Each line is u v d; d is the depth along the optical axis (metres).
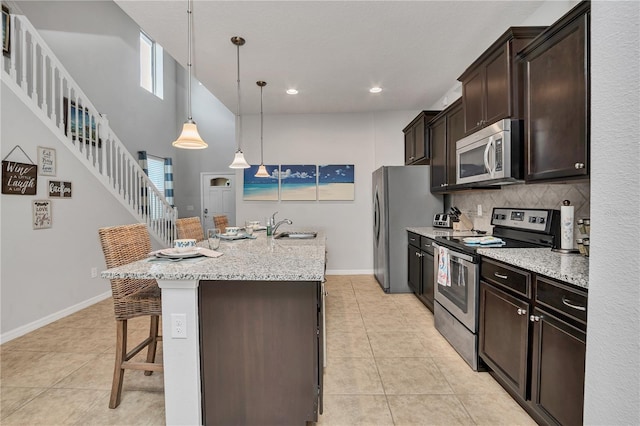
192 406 1.46
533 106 1.92
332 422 1.66
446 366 2.22
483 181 2.39
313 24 2.53
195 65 3.24
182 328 1.44
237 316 1.46
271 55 3.04
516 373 1.73
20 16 2.99
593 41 0.74
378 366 2.22
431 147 3.90
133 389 1.96
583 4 1.50
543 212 2.25
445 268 2.56
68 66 4.50
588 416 0.75
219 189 7.48
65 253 3.31
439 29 2.62
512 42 2.07
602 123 0.72
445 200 4.18
